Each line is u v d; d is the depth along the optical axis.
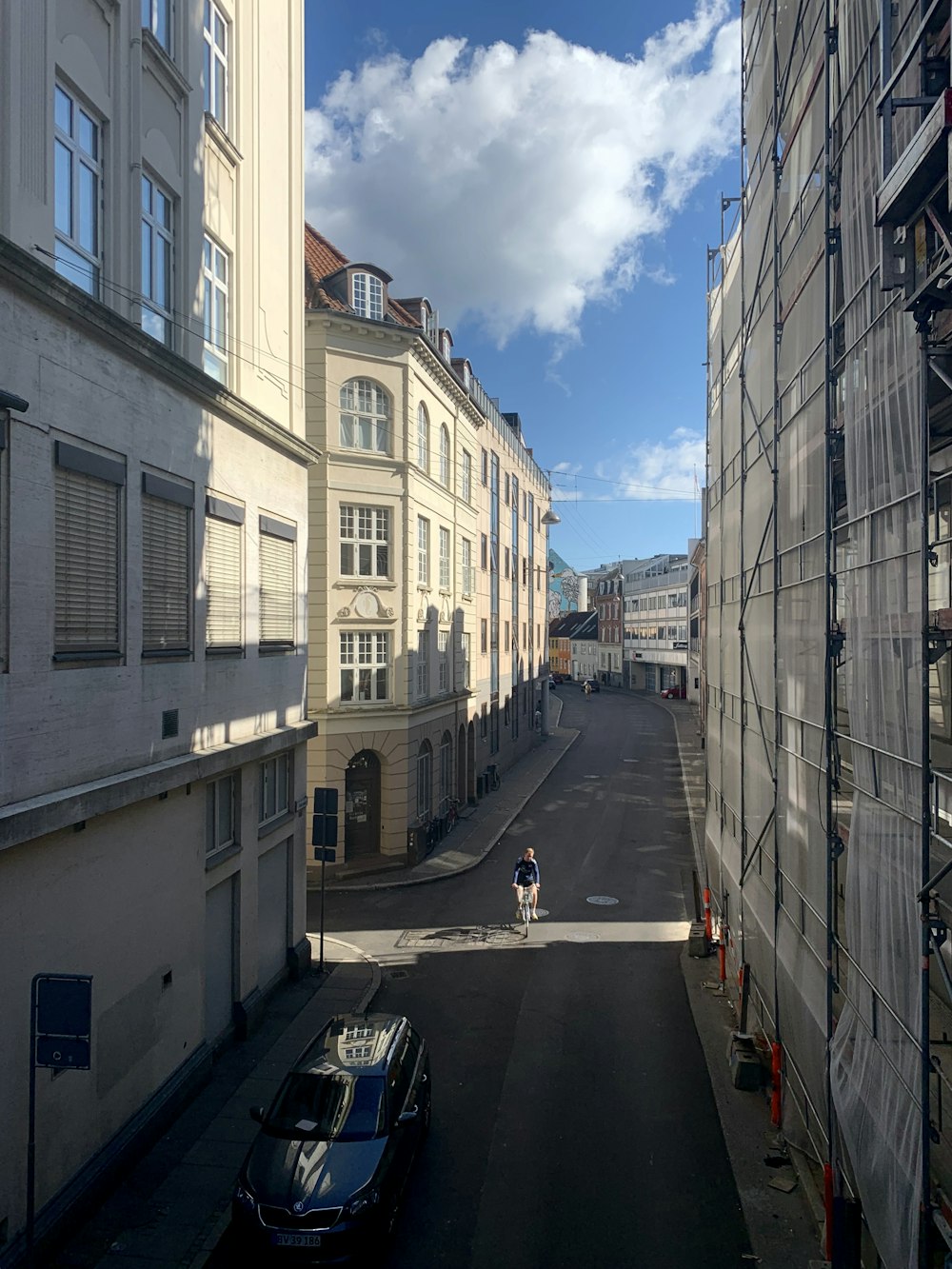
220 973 12.02
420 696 24.20
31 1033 6.63
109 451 9.06
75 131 8.87
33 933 7.58
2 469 7.34
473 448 31.58
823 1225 8.01
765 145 11.44
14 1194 7.23
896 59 6.32
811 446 9.02
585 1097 10.79
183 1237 7.92
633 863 23.55
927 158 5.13
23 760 7.57
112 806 8.61
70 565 8.41
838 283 8.38
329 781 21.34
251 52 13.62
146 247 10.35
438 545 26.00
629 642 93.81
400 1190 8.16
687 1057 11.90
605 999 14.01
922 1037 5.72
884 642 6.65
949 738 8.32
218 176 12.45
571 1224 8.24
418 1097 9.29
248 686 12.94
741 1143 9.66
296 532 15.17
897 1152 6.02
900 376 6.30
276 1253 7.32
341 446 21.58
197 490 11.22
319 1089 8.61
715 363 17.53
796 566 9.79
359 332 21.62
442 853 24.11
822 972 8.38
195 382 10.88
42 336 7.86
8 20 7.65
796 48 9.94
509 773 39.19
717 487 16.56
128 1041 9.18
